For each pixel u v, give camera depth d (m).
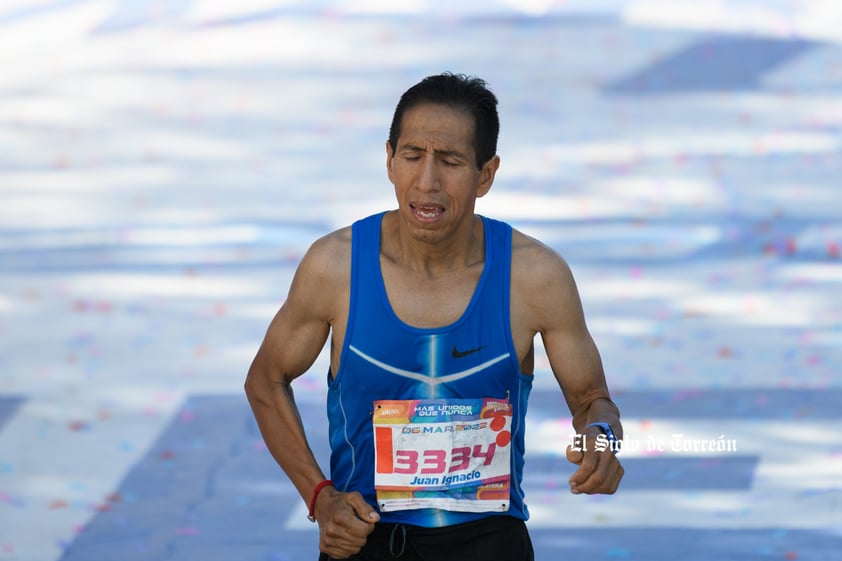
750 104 52.34
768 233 34.38
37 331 27.31
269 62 64.12
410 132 10.06
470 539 10.70
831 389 23.16
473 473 10.58
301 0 78.00
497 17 71.88
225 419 22.27
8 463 20.48
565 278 10.69
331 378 10.91
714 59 60.41
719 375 23.97
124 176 43.47
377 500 10.64
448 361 10.48
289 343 10.91
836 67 58.34
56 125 52.88
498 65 60.84
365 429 10.67
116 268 32.06
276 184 41.62
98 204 39.44
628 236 34.12
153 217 37.56
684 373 24.09
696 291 29.33
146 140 49.59
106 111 55.31
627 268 31.14
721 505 18.59
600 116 50.81
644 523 18.03
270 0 78.38
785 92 54.25
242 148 47.56
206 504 18.95
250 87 58.97
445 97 10.06
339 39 68.38
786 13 69.44
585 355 10.85
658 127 48.81
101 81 61.56
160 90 59.25
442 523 10.63
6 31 73.94
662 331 26.59
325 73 61.12
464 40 66.69
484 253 10.68
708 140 46.62
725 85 55.88
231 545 17.62
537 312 10.67
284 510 18.75
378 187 40.94
